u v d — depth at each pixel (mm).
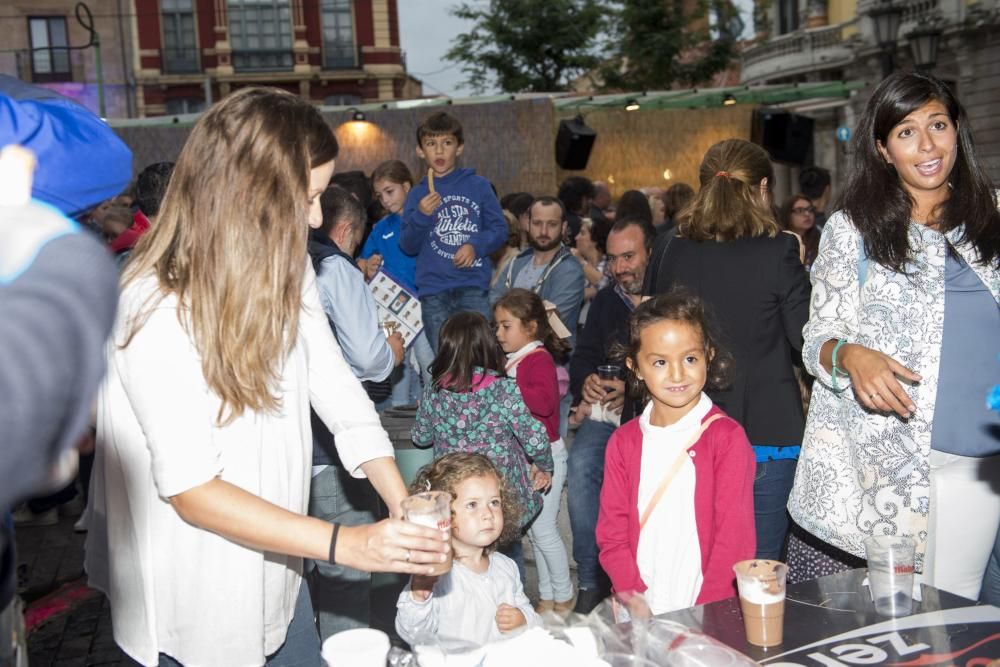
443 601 2672
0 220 891
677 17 24359
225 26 30797
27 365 798
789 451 3039
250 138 1781
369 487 3318
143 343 1756
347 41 32000
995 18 19359
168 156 13273
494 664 1699
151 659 1916
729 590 2510
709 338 2678
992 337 2475
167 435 1737
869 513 2539
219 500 1728
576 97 15469
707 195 3113
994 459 2494
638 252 3824
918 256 2508
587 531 3777
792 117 14445
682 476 2578
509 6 26469
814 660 1704
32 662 3811
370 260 5781
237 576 1886
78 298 855
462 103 13883
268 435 1913
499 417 3635
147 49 30266
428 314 6137
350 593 3359
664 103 15992
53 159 1276
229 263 1770
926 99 2430
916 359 2502
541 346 4059
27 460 816
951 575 2531
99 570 2008
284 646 2178
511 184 13930
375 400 4172
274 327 1828
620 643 1767
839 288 2600
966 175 2504
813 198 7902
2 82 1365
